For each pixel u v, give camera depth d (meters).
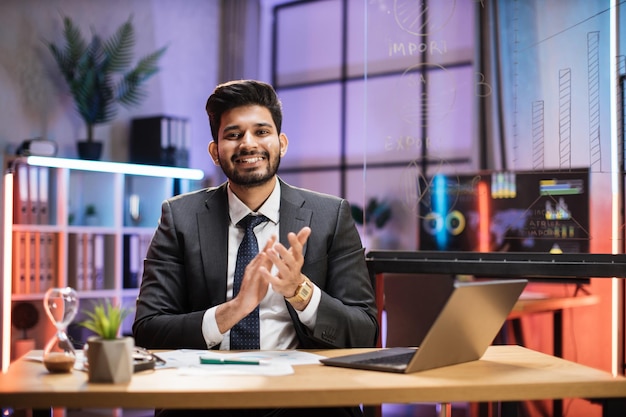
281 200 1.94
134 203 5.03
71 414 4.16
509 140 2.33
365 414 1.68
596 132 2.22
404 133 2.46
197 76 5.84
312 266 1.89
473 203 2.37
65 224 4.21
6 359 3.53
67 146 4.91
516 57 2.32
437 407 3.53
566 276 2.21
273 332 1.82
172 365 1.38
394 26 2.48
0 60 4.56
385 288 3.43
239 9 6.01
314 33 6.07
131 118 5.32
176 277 1.90
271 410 1.65
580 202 2.23
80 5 5.02
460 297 1.29
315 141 6.07
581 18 2.24
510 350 1.65
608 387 1.27
